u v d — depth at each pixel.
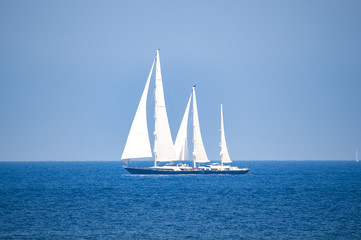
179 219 92.00
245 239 76.38
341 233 80.31
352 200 120.81
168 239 76.19
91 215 96.44
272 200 120.94
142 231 81.44
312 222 89.25
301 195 133.12
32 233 79.69
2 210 102.81
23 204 112.75
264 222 89.19
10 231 81.12
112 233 79.94
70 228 83.62
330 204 112.88
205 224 87.25
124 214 97.62
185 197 127.50
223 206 109.31
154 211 101.69
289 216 95.44
